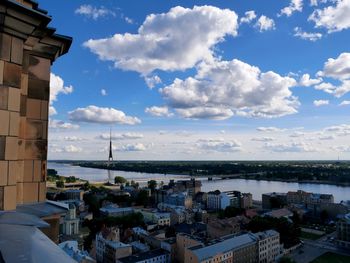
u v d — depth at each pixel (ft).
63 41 36.52
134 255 350.02
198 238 373.81
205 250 330.34
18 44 28.32
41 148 35.53
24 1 33.65
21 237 18.88
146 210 638.94
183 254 364.17
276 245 409.69
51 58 36.78
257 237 391.45
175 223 564.71
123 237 439.22
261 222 463.42
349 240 437.99
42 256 16.55
